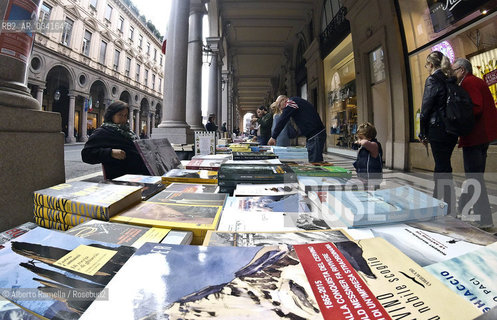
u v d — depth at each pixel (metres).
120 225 0.65
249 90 29.12
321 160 2.68
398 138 5.53
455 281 0.41
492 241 0.54
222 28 12.41
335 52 9.20
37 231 0.59
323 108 10.36
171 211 0.76
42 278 0.42
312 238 0.57
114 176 2.01
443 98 2.29
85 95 21.88
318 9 10.52
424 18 4.86
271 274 0.43
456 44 4.20
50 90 21.44
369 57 6.80
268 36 14.36
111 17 25.36
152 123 35.94
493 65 3.62
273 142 3.24
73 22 19.98
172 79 4.89
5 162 0.92
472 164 2.26
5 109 0.93
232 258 0.47
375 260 0.47
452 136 2.31
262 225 0.67
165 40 5.35
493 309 0.35
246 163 1.36
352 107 7.94
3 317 0.35
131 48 29.16
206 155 2.38
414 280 0.41
